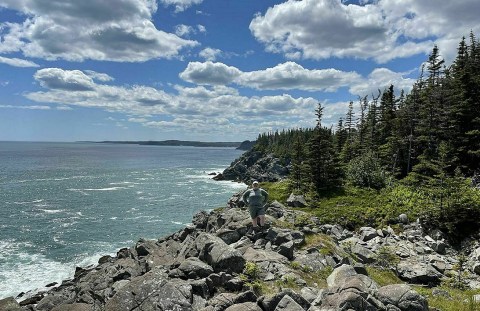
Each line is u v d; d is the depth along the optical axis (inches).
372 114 2391.7
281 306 389.1
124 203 2519.7
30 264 1348.4
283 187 1804.9
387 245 936.3
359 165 1704.0
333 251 713.6
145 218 2074.3
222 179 4261.8
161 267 601.0
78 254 1460.4
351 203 1354.6
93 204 2459.4
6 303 496.7
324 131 1745.8
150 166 5969.5
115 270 832.3
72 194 2854.3
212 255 573.3
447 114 1664.6
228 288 490.6
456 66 1941.4
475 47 2054.6
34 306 709.9
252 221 783.1
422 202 1186.0
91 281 823.1
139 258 883.4
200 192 3107.8
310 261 636.7
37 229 1798.7
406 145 1838.1
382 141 2153.1
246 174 4188.0
